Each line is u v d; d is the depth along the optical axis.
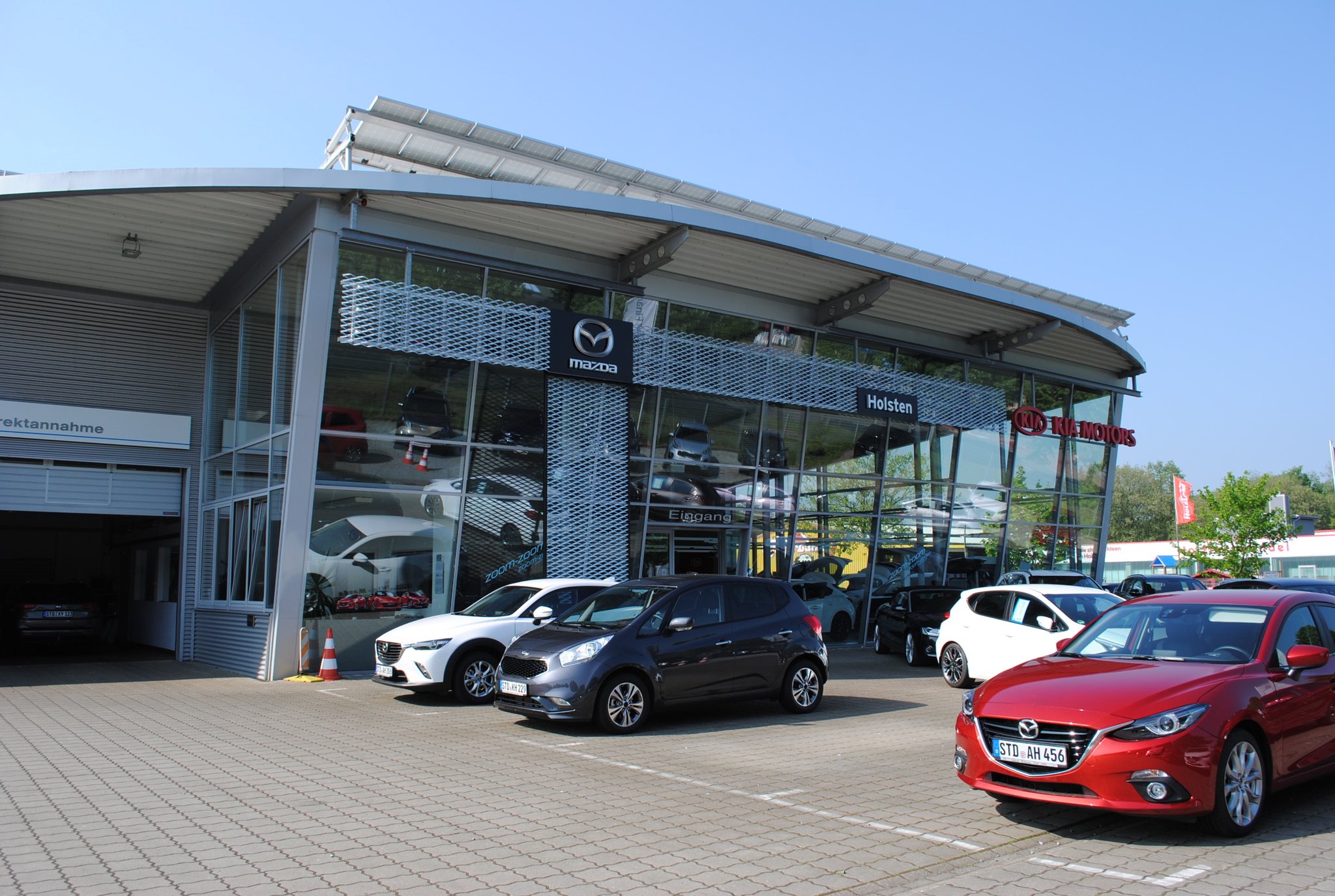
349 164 15.98
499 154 16.86
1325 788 6.87
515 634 11.91
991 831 5.90
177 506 18.22
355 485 14.62
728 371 18.39
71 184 12.66
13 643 19.17
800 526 19.80
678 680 9.98
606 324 16.84
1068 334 22.16
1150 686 5.79
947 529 22.16
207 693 12.74
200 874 5.05
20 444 16.62
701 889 4.84
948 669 13.59
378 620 14.74
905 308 20.31
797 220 20.55
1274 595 6.86
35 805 6.60
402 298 14.75
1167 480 86.38
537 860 5.31
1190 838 5.64
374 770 7.79
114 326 17.61
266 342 15.66
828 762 8.11
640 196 18.86
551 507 16.33
